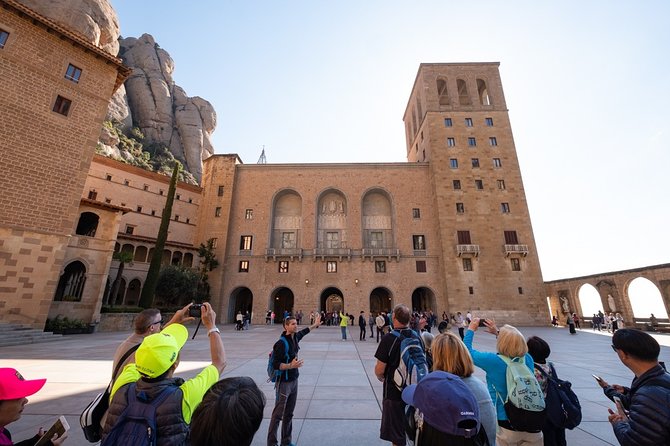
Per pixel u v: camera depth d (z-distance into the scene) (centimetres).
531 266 3762
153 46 8350
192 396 239
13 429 563
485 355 368
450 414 207
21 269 1903
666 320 2536
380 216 4328
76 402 705
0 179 1884
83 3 5172
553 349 1628
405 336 414
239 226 4184
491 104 4544
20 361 1192
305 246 4084
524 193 4050
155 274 2953
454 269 3766
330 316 3816
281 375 493
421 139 4856
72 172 2181
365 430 574
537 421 316
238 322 2966
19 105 2005
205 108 8544
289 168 4419
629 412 255
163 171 6512
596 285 3186
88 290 2409
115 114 6438
